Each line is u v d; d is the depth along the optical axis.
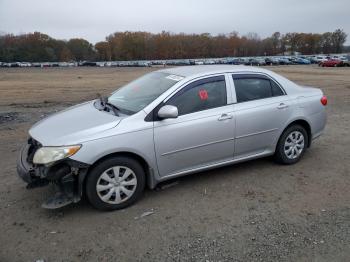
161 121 4.29
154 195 4.54
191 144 4.51
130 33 141.75
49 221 3.94
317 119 5.74
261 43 146.25
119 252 3.36
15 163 5.77
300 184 4.82
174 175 4.55
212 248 3.39
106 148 3.94
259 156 5.25
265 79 5.26
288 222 3.84
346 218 3.91
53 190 4.69
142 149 4.17
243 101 4.96
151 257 3.28
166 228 3.76
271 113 5.14
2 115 10.55
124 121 4.14
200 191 4.63
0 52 115.50
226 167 5.45
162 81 4.85
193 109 4.55
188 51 139.62
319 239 3.51
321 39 142.75
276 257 3.24
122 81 29.39
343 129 7.84
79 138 3.88
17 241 3.56
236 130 4.84
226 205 4.25
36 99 16.14
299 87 5.70
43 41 127.62
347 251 3.31
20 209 4.21
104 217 4.02
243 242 3.48
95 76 38.56
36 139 4.07
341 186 4.75
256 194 4.53
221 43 143.00
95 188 4.01
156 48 138.25
